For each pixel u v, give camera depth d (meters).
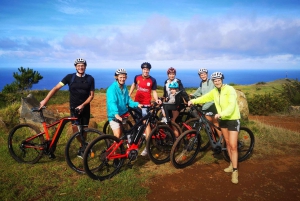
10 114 7.12
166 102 5.48
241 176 4.35
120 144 4.29
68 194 3.57
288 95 16.78
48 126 4.62
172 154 4.47
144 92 5.75
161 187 3.88
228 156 4.90
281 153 5.59
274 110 13.37
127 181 3.98
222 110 4.35
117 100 4.55
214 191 3.80
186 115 6.71
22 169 4.35
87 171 3.90
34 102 7.21
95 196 3.54
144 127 4.66
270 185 4.03
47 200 3.41
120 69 4.46
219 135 5.12
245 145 5.85
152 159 4.70
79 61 4.65
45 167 4.46
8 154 4.93
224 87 4.26
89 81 4.79
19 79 16.36
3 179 3.94
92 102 12.46
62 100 13.50
